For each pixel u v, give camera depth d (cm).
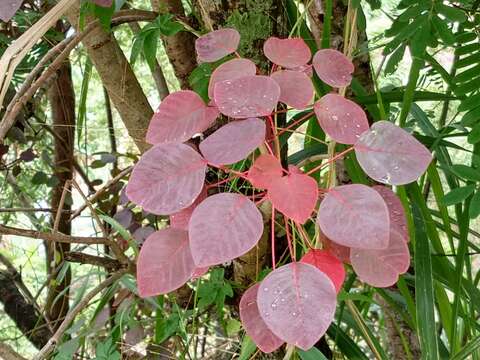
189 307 93
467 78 70
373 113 83
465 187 67
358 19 89
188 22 81
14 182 154
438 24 66
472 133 66
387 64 73
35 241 180
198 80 74
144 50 76
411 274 97
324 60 55
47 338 132
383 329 138
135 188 46
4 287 138
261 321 51
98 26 72
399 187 69
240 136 47
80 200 188
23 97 67
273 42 56
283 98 52
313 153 82
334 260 48
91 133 194
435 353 68
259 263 79
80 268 189
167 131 52
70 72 142
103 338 109
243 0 70
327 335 94
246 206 45
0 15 47
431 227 81
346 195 46
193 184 46
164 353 92
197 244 44
